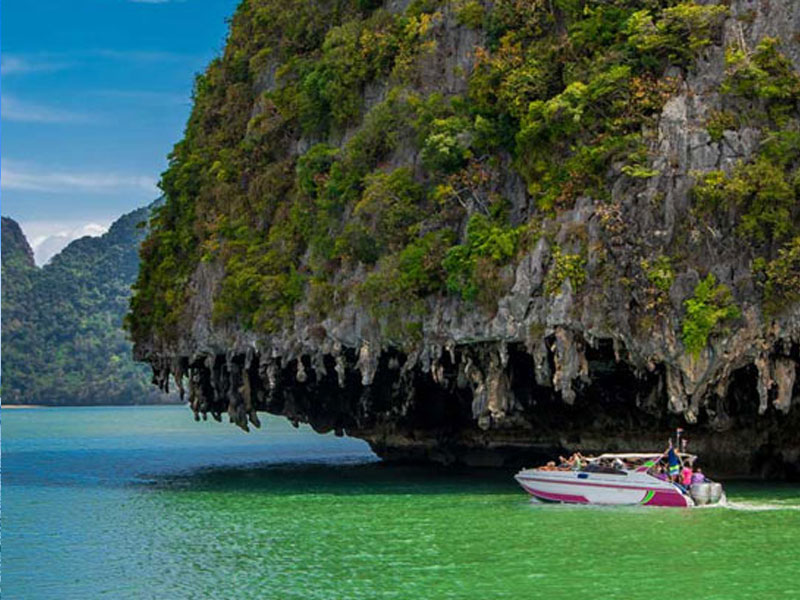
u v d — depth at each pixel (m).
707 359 39.09
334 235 50.88
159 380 67.75
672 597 26.28
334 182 50.72
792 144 39.41
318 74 54.56
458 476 53.00
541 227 42.41
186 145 68.69
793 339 39.12
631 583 27.64
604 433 50.47
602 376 47.12
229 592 27.73
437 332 45.16
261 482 53.97
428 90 49.59
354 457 73.50
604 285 40.22
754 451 48.00
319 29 58.88
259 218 57.31
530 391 48.78
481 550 32.06
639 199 40.22
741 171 39.09
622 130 41.75
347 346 48.91
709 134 39.97
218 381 59.81
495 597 26.48
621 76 41.53
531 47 45.53
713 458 48.53
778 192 38.56
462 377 46.94
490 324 43.12
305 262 52.91
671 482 39.38
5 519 40.97
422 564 30.30
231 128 63.38
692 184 39.56
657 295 39.34
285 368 55.44
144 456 77.69
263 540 34.91
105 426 146.00
